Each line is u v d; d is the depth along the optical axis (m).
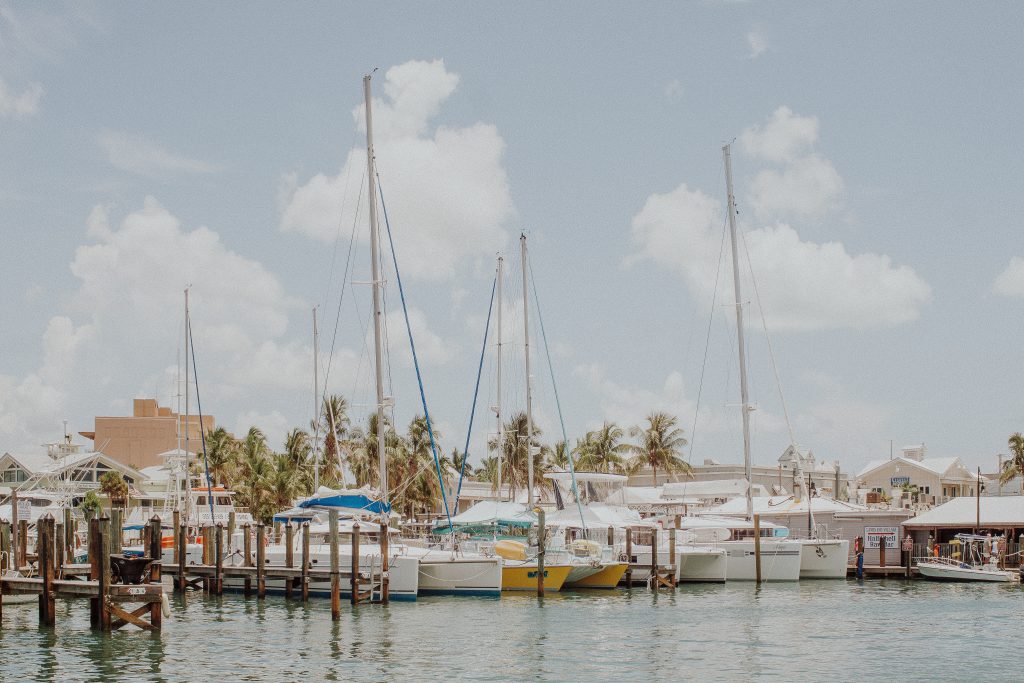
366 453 95.81
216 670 28.55
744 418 60.03
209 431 107.62
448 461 99.69
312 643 33.12
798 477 67.75
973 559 61.59
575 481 56.72
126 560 33.62
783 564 55.91
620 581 53.16
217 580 45.91
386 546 42.50
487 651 31.86
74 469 98.38
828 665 29.94
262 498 99.50
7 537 45.84
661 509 68.94
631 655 31.38
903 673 28.81
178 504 70.94
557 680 27.59
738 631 36.41
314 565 45.38
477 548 49.75
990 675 28.55
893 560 64.88
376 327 47.44
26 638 33.09
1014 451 105.88
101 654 30.64
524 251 61.09
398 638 34.25
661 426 108.12
